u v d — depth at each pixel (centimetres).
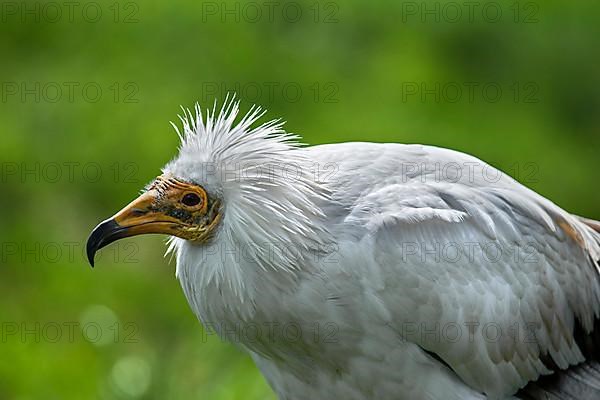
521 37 1753
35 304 1374
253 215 844
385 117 1592
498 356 906
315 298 857
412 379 900
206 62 1659
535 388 948
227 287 857
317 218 858
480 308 888
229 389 1205
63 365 1286
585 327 971
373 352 885
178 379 1227
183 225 853
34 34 1738
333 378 916
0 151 1545
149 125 1569
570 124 1669
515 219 920
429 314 873
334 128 1564
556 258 937
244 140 859
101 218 1480
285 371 937
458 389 909
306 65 1659
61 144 1564
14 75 1673
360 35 1722
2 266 1420
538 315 922
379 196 880
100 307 1362
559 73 1720
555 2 1798
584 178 1597
